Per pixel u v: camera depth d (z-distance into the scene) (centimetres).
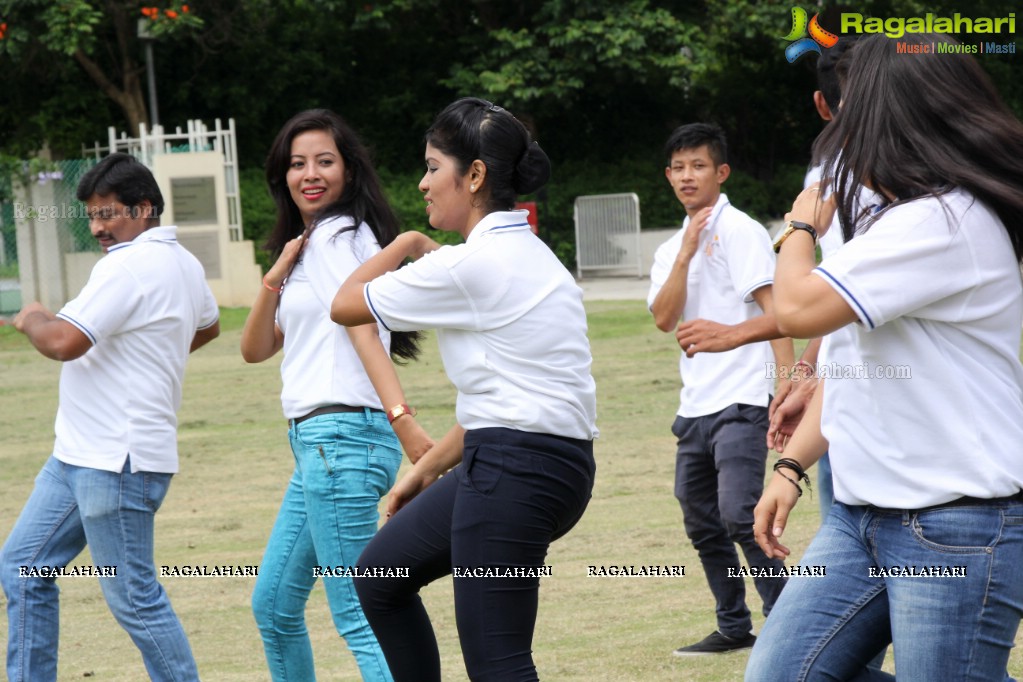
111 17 3575
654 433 1467
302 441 602
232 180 3198
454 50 4119
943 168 386
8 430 1681
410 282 480
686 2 3909
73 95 3597
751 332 473
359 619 596
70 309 589
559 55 3816
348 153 625
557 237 3878
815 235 418
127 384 599
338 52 4084
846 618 412
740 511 712
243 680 711
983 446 384
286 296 614
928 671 390
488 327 475
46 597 612
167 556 1016
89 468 597
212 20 3694
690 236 753
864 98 402
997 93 404
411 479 538
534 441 475
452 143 492
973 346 390
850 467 409
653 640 759
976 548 383
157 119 3581
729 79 4275
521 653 479
